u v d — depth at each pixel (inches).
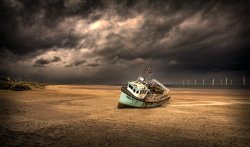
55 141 556.1
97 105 1279.5
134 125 762.2
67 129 680.4
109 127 722.8
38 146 512.4
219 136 645.9
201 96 2175.2
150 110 1125.7
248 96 2188.7
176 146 548.4
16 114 886.4
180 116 957.8
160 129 713.0
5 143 522.0
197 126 768.3
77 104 1301.7
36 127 692.1
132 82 1229.1
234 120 888.3
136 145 547.8
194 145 559.8
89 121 810.2
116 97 1875.0
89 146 528.7
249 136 650.8
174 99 1781.5
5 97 1440.7
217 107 1278.3
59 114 935.7
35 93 1984.5
